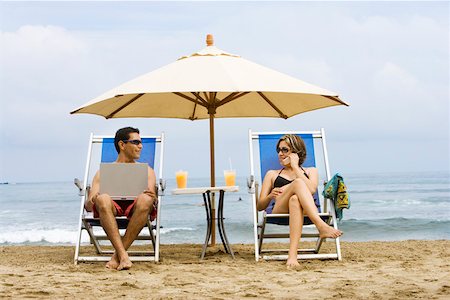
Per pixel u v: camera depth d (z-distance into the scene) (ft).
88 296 13.91
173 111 25.29
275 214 18.81
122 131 19.62
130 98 23.09
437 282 15.33
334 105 22.63
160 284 15.46
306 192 18.75
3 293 14.16
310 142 20.98
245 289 14.69
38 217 76.95
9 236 52.80
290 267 18.04
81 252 23.85
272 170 20.51
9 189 174.81
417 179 164.45
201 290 14.62
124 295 14.02
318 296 13.74
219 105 22.74
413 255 21.47
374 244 26.17
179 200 89.20
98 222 19.62
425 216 67.72
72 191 151.94
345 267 18.20
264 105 24.71
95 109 22.50
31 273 17.34
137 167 18.84
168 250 24.02
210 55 21.03
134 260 19.31
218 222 20.81
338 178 18.90
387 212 74.18
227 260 19.98
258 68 20.70
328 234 18.22
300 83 19.97
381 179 169.89
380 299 13.26
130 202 19.21
